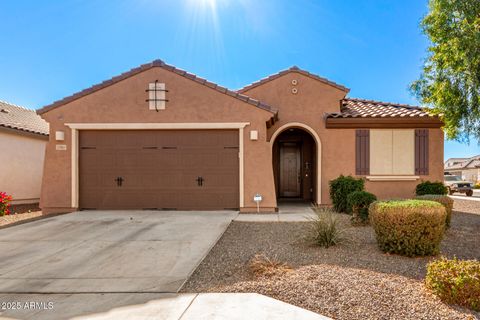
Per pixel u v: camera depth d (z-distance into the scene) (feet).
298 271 15.20
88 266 17.40
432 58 26.94
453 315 10.98
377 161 37.24
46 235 24.36
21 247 21.30
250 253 19.11
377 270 15.29
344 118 36.88
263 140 33.99
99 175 35.17
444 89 26.21
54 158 34.68
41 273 16.42
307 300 12.29
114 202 34.99
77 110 34.76
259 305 12.17
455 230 24.13
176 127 34.32
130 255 19.25
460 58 23.98
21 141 46.29
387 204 18.75
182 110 34.35
